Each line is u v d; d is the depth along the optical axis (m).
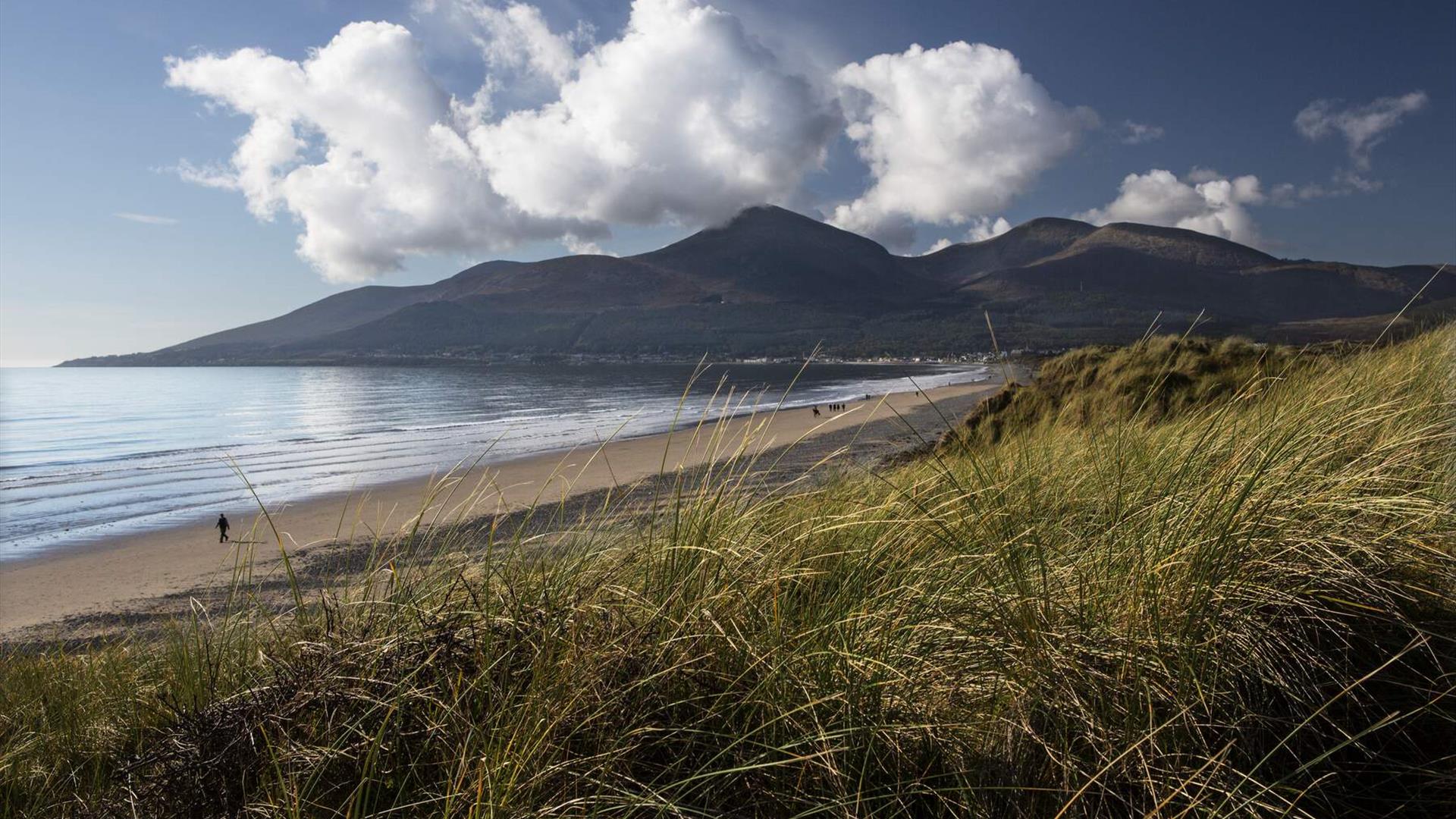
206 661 2.44
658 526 2.54
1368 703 1.90
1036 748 1.80
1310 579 2.12
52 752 2.36
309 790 1.61
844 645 1.94
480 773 1.49
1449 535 2.34
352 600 2.41
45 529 23.33
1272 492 2.30
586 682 1.78
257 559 16.00
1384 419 3.35
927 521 2.51
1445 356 4.67
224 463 39.25
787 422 39.16
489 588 2.20
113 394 132.12
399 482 29.59
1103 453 3.36
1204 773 1.65
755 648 1.94
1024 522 2.48
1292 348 9.45
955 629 2.07
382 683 1.80
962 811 1.65
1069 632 1.97
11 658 4.18
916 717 1.82
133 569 17.22
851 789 1.68
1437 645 2.00
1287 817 1.60
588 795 1.61
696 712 1.85
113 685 2.86
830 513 2.83
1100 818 1.63
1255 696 1.88
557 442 42.31
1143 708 1.79
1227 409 3.02
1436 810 1.67
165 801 1.68
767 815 1.65
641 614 2.07
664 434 41.34
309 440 51.69
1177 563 2.11
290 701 1.80
